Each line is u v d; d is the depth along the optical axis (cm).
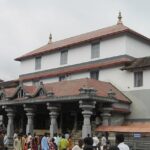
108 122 3225
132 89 3644
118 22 4356
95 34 4297
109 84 3750
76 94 3077
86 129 2959
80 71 4150
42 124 3988
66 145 2483
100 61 4034
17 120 4231
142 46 4088
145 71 3569
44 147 2489
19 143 2553
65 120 3694
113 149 1189
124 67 3712
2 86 5188
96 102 3123
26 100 3512
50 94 3278
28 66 4988
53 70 4581
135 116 3544
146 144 2753
